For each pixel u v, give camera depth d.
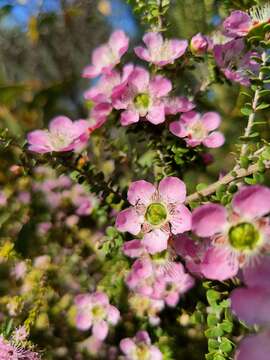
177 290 0.14
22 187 0.19
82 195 0.18
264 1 0.14
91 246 0.18
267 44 0.12
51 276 0.17
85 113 0.27
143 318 0.16
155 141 0.14
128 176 0.17
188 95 0.15
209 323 0.11
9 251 0.18
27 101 0.27
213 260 0.10
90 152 0.18
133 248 0.12
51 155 0.13
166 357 0.15
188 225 0.11
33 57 0.31
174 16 0.18
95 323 0.16
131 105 0.13
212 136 0.13
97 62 0.15
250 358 0.08
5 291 0.18
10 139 0.13
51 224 0.19
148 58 0.14
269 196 0.09
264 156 0.11
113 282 0.16
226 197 0.10
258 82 0.12
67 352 0.17
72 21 0.30
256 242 0.09
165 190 0.11
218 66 0.14
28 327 0.15
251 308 0.08
